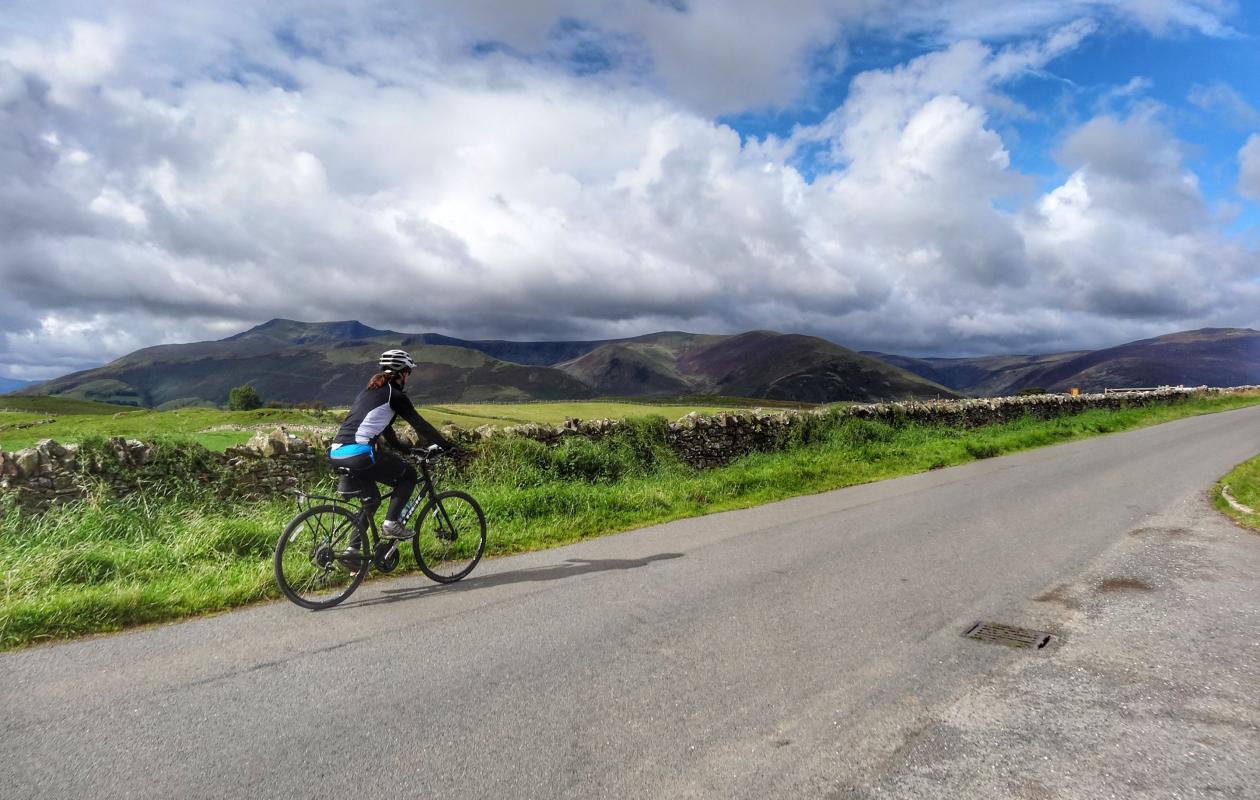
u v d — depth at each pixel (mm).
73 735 3773
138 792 3240
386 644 5176
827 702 4195
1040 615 5863
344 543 6520
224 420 49188
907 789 3264
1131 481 13711
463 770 3430
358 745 3678
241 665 4770
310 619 5773
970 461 17750
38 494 8805
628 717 3996
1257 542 8562
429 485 7184
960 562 7648
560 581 6922
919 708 4117
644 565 7547
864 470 15430
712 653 4984
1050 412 33625
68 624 5426
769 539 8859
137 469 9523
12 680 4512
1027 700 4227
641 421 15789
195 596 6148
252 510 9664
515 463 12938
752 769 3439
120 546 7758
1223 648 5059
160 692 4332
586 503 10633
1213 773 3381
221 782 3322
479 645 5148
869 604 6148
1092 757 3545
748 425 18000
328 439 11164
